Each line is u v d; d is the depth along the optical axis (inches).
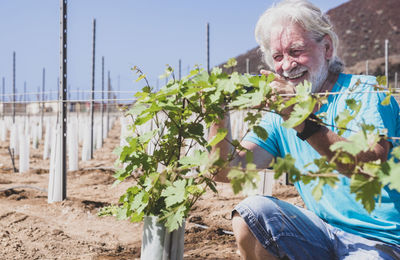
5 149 431.8
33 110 1046.4
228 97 70.1
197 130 78.7
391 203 68.6
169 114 78.6
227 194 200.4
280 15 78.1
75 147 278.4
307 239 71.2
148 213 82.1
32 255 120.3
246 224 71.6
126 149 79.0
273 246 70.4
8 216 161.6
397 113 72.1
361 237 70.6
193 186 71.3
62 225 155.0
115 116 914.1
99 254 122.1
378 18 3097.9
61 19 185.5
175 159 81.5
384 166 43.3
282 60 79.5
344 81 76.7
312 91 77.7
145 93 74.5
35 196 203.0
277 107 59.4
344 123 52.3
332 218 74.5
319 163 47.0
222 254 117.0
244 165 80.9
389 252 66.1
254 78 63.6
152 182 77.0
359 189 44.3
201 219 159.2
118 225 155.9
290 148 81.0
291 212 72.8
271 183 147.4
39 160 352.5
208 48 316.8
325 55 79.0
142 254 82.6
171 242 80.4
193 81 68.6
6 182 244.5
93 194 211.6
